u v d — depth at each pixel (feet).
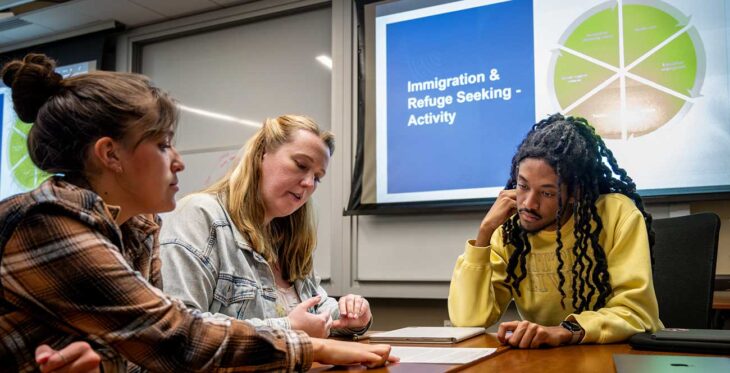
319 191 11.04
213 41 12.64
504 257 5.04
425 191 9.81
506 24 9.50
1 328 2.16
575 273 4.44
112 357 2.42
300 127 4.75
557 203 4.35
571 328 3.80
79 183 2.49
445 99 9.82
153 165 2.54
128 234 3.01
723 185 7.98
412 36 10.17
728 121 8.04
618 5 8.77
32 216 2.15
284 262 4.98
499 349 3.54
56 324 2.20
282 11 11.73
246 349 2.50
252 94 12.09
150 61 13.34
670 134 8.30
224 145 12.22
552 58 9.12
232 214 4.45
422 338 4.07
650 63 8.50
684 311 5.49
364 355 2.91
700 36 8.27
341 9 11.00
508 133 9.33
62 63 13.60
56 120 2.43
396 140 10.11
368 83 10.43
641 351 3.45
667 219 5.96
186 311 2.45
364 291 10.30
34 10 12.53
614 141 8.59
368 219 10.39
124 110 2.44
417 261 9.96
